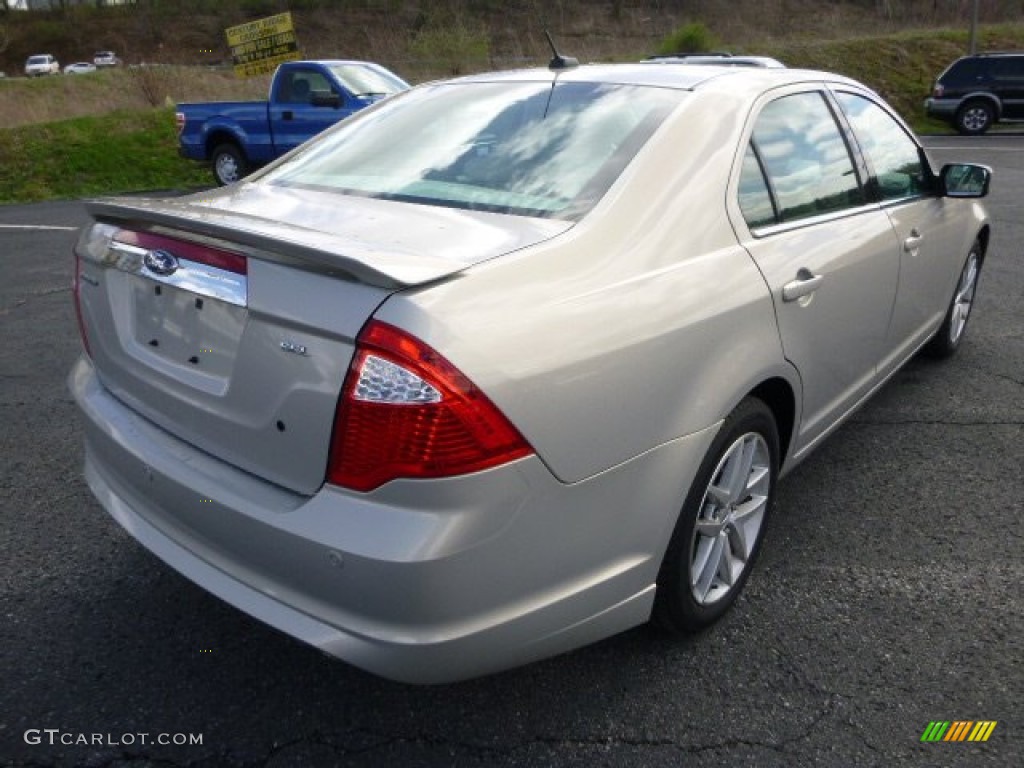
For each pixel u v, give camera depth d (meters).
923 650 2.60
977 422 4.21
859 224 3.22
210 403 2.13
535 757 2.21
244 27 16.47
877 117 3.71
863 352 3.38
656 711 2.36
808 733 2.28
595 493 2.05
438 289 1.84
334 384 1.83
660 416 2.17
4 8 49.94
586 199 2.33
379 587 1.82
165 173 15.66
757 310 2.50
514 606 1.96
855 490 3.56
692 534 2.40
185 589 2.87
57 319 5.98
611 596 2.17
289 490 2.00
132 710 2.34
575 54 30.25
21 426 4.16
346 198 2.55
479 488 1.81
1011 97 18.27
